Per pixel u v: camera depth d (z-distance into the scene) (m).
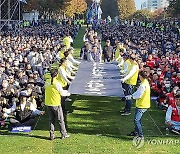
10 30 48.94
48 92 11.45
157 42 34.09
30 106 12.81
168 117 12.20
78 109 15.12
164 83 16.06
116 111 14.91
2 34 40.75
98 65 17.95
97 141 11.41
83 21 94.75
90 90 13.30
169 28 56.00
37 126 12.97
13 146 11.00
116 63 18.48
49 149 10.77
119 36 42.03
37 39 33.59
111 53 22.22
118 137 11.77
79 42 49.06
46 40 33.62
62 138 11.63
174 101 12.28
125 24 73.50
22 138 11.70
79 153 10.45
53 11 91.88
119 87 13.68
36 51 21.89
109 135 11.96
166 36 39.62
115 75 15.70
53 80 11.47
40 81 17.70
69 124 13.08
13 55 22.52
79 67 17.41
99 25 70.44
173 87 14.66
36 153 10.47
